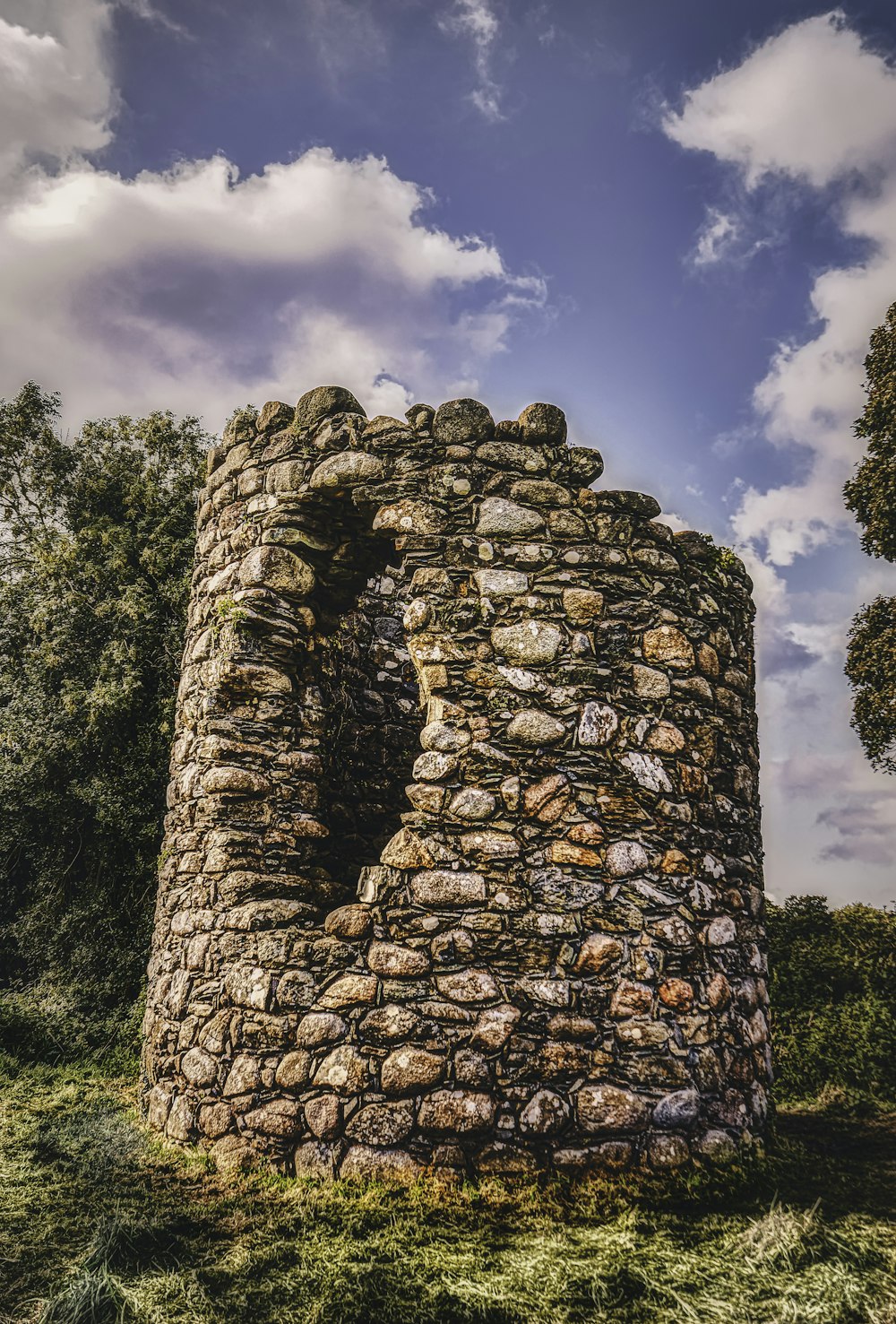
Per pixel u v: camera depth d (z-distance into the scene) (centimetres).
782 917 827
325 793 573
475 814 447
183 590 920
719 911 478
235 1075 434
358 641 692
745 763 538
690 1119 420
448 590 482
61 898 851
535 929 432
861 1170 439
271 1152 414
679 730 489
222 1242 336
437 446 506
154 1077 500
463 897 434
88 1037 693
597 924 438
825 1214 371
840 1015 693
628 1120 410
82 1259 310
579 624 483
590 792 458
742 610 571
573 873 444
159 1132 471
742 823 519
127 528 982
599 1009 425
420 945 429
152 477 1044
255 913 472
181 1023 482
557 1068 412
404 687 734
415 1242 334
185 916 512
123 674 889
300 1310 284
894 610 945
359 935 438
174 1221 353
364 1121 404
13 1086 577
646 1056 422
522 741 459
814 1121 551
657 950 441
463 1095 404
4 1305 284
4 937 863
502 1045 412
